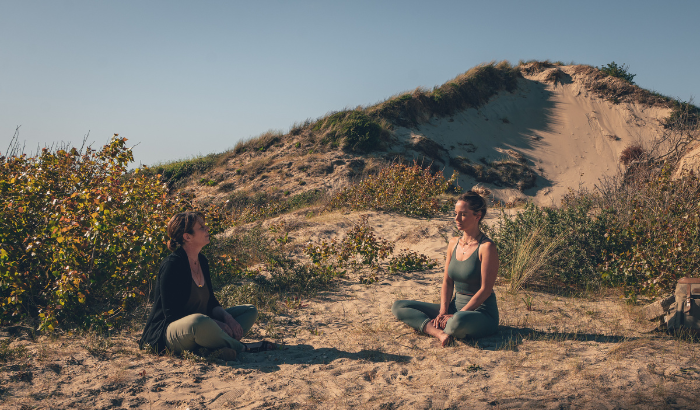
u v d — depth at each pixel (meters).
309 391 2.73
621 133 24.16
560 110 26.19
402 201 11.85
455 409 2.43
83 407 2.47
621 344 3.30
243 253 7.13
